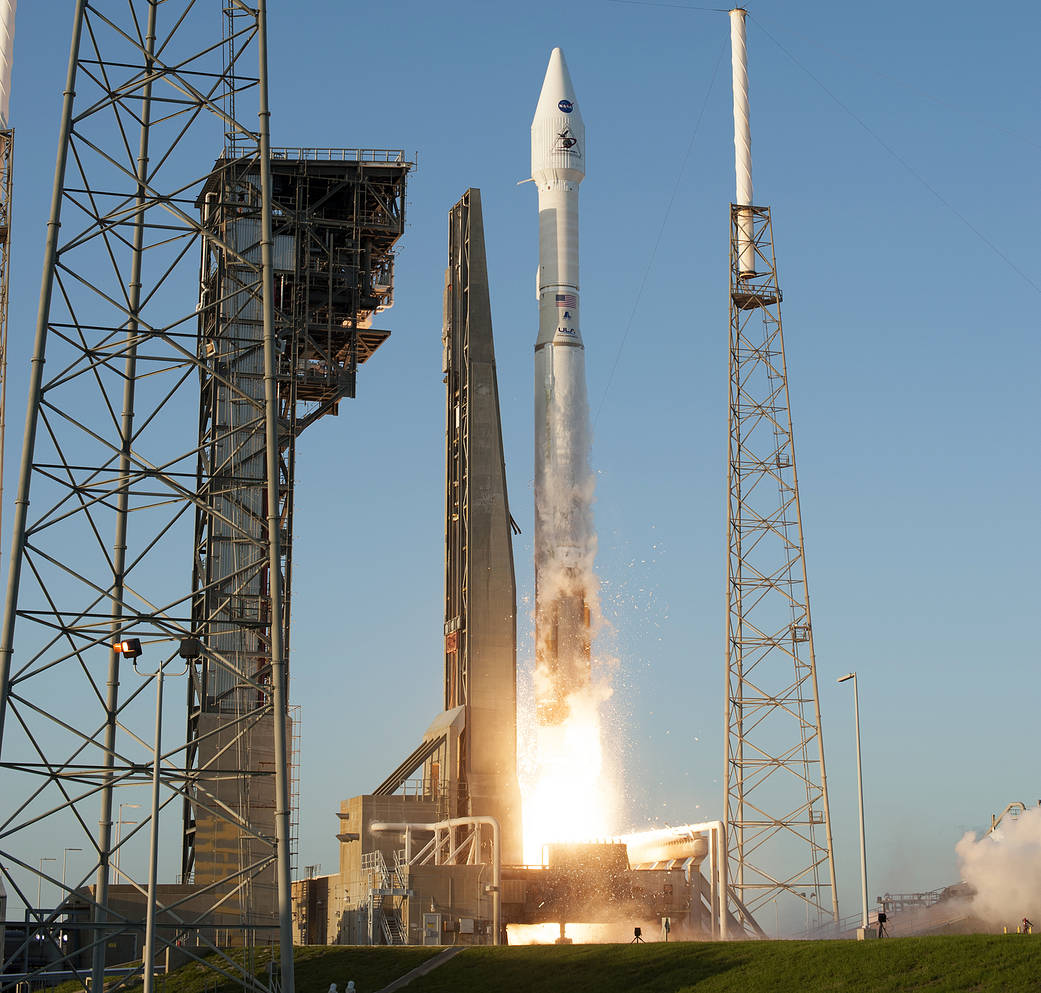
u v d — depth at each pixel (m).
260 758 91.75
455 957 73.00
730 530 100.44
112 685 58.47
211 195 98.69
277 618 55.47
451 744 107.25
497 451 112.81
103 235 57.78
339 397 105.00
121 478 55.56
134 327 57.75
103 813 57.00
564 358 108.38
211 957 81.88
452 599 114.06
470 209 116.25
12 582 52.56
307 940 105.75
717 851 91.88
